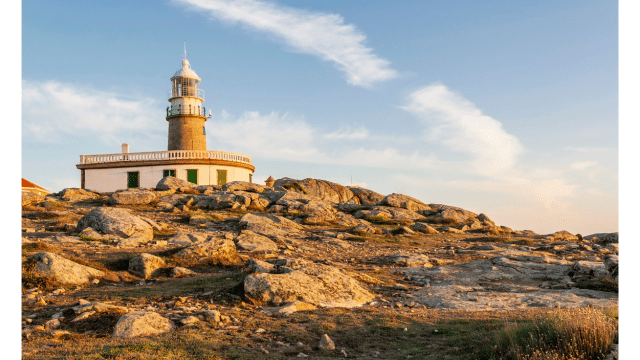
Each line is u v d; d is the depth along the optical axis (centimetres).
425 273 1928
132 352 772
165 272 1669
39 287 1305
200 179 5331
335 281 1434
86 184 5419
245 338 928
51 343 816
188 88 6172
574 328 821
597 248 2655
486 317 1161
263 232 2852
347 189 5672
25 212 3103
